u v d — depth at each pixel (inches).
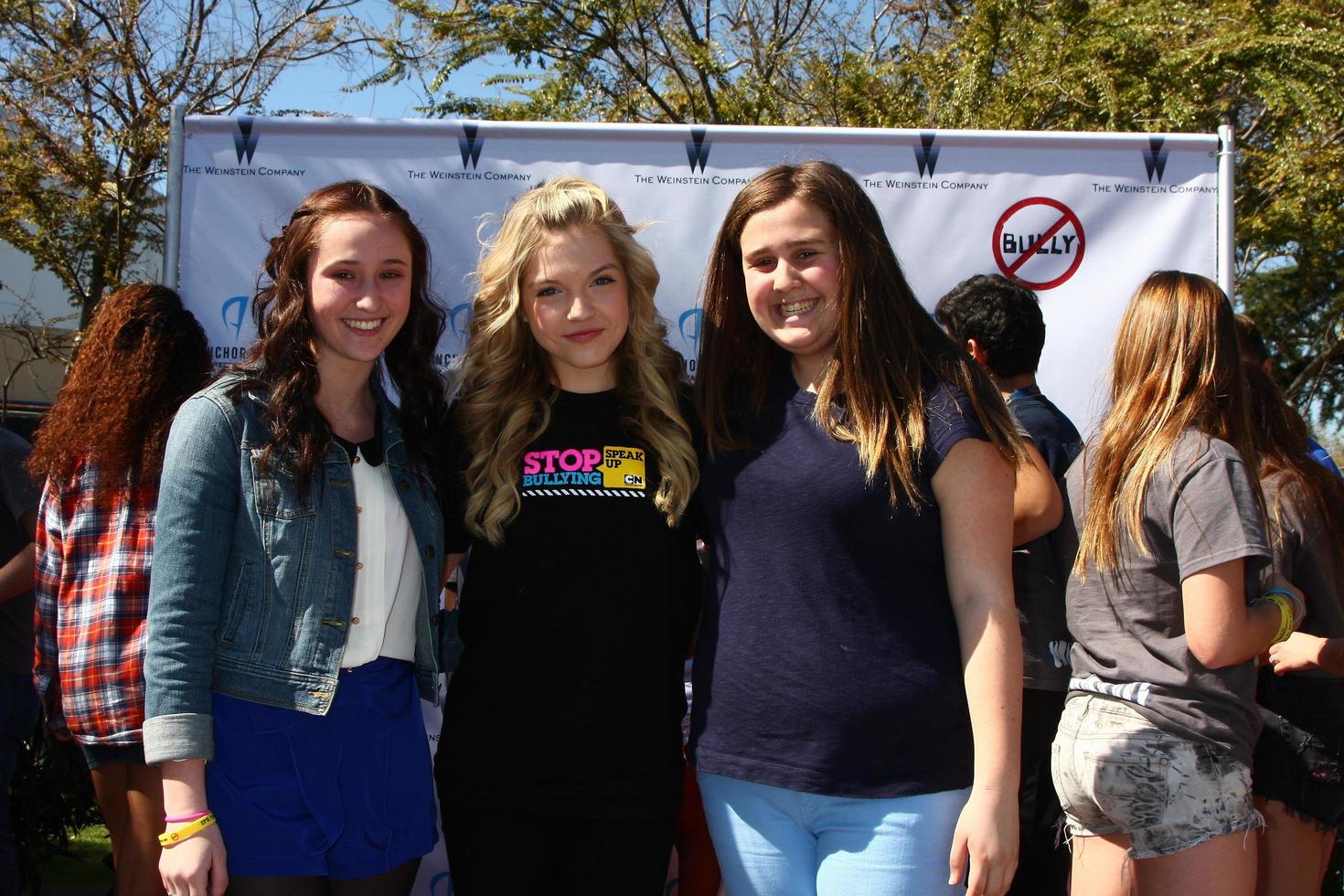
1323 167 321.7
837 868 71.7
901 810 70.3
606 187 126.2
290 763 75.7
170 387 98.7
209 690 73.6
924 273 127.0
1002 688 68.5
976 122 267.0
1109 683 83.5
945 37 365.1
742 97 333.1
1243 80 292.5
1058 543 99.3
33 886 146.4
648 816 79.5
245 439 76.5
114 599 93.2
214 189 125.6
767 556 74.1
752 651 73.4
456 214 126.1
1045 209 126.9
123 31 333.1
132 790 96.0
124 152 332.5
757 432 78.4
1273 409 95.0
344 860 77.3
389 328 80.1
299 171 126.0
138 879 95.6
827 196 75.7
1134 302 88.4
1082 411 126.9
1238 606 76.5
